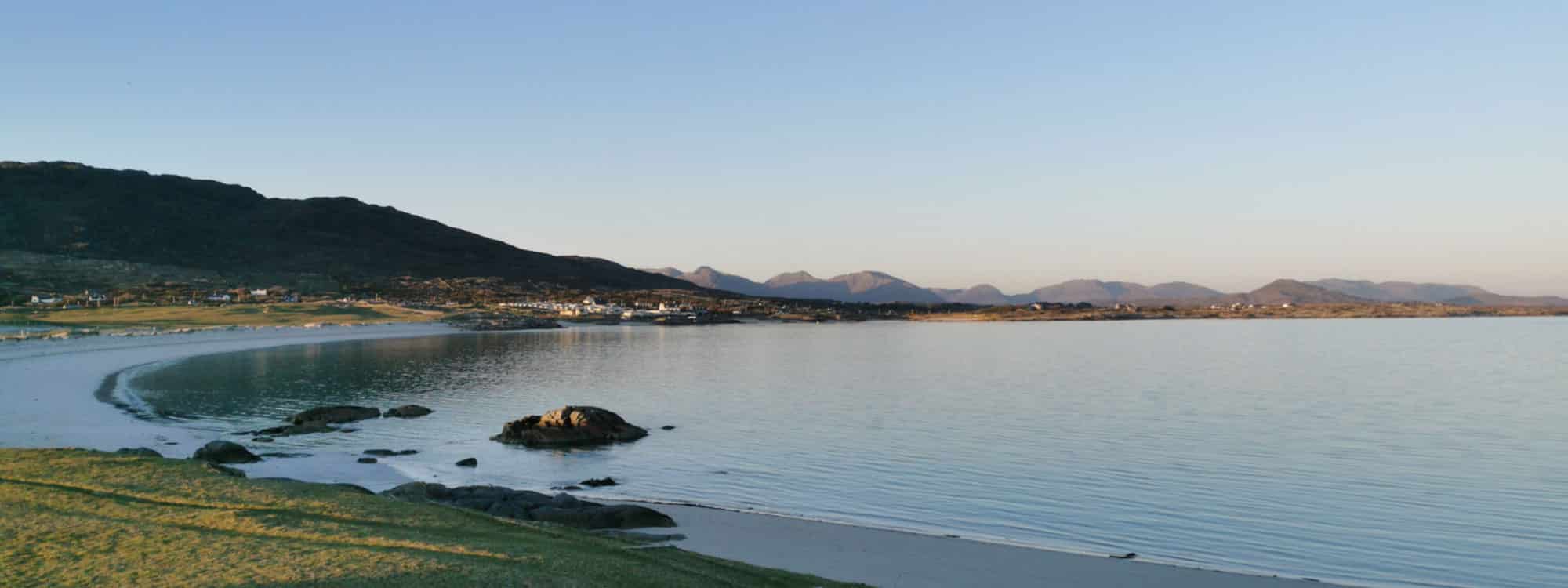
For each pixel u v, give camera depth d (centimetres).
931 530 3481
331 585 1770
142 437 5478
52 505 2458
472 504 3378
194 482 2805
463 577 1848
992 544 3266
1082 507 3909
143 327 19612
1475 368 12281
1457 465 4959
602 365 12912
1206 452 5362
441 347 17862
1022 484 4412
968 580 2805
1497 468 4862
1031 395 8738
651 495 4134
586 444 5600
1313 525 3622
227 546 2050
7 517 2314
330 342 18638
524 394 8850
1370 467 4866
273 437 5784
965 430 6231
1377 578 2953
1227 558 3145
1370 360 14188
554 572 1952
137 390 8544
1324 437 5953
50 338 15100
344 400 8075
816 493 4184
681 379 10594
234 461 4706
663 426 6444
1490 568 3084
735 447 5509
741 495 4141
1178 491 4259
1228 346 19162
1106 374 11431
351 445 5522
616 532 3284
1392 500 4081
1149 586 2783
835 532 3425
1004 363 13650
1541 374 11300
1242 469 4816
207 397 8131
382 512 2530
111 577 1825
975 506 3919
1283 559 3148
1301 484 4416
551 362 13525
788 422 6706
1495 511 3875
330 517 2419
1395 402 8106
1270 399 8362
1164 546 3297
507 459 5069
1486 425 6581
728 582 2184
